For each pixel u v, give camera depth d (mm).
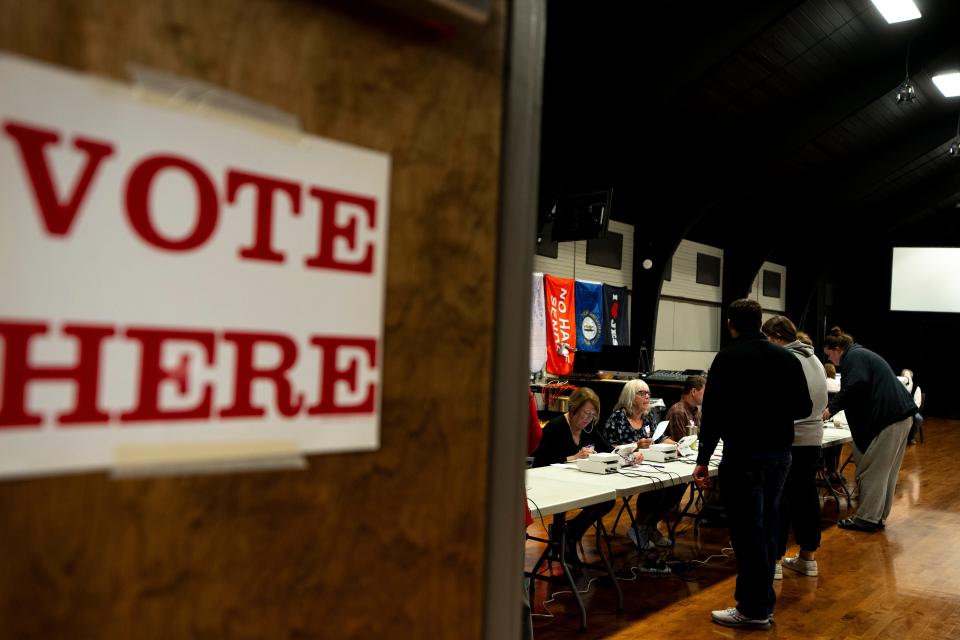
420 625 721
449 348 745
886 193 12734
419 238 714
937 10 7320
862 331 16891
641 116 7062
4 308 465
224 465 566
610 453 3904
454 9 694
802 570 4113
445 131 738
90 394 500
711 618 3365
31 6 475
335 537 643
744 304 3100
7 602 464
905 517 5613
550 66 6332
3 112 464
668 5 6133
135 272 522
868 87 8391
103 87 506
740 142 8922
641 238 10109
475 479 777
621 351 9133
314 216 625
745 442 2998
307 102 620
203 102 555
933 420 15422
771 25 6395
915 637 3240
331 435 638
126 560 516
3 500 464
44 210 481
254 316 586
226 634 568
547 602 3555
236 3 573
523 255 827
